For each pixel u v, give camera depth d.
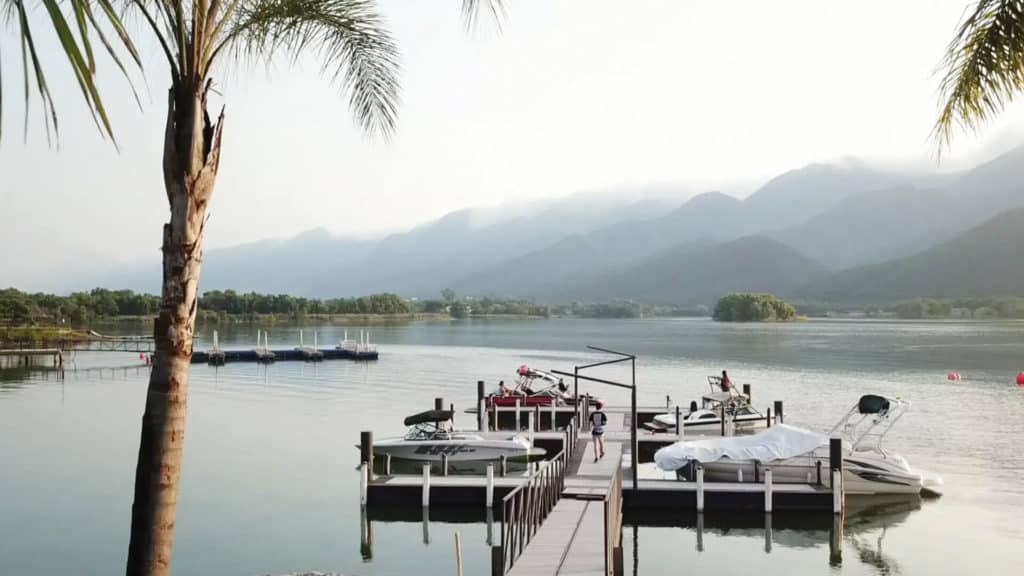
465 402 51.44
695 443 26.12
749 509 23.28
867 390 57.56
